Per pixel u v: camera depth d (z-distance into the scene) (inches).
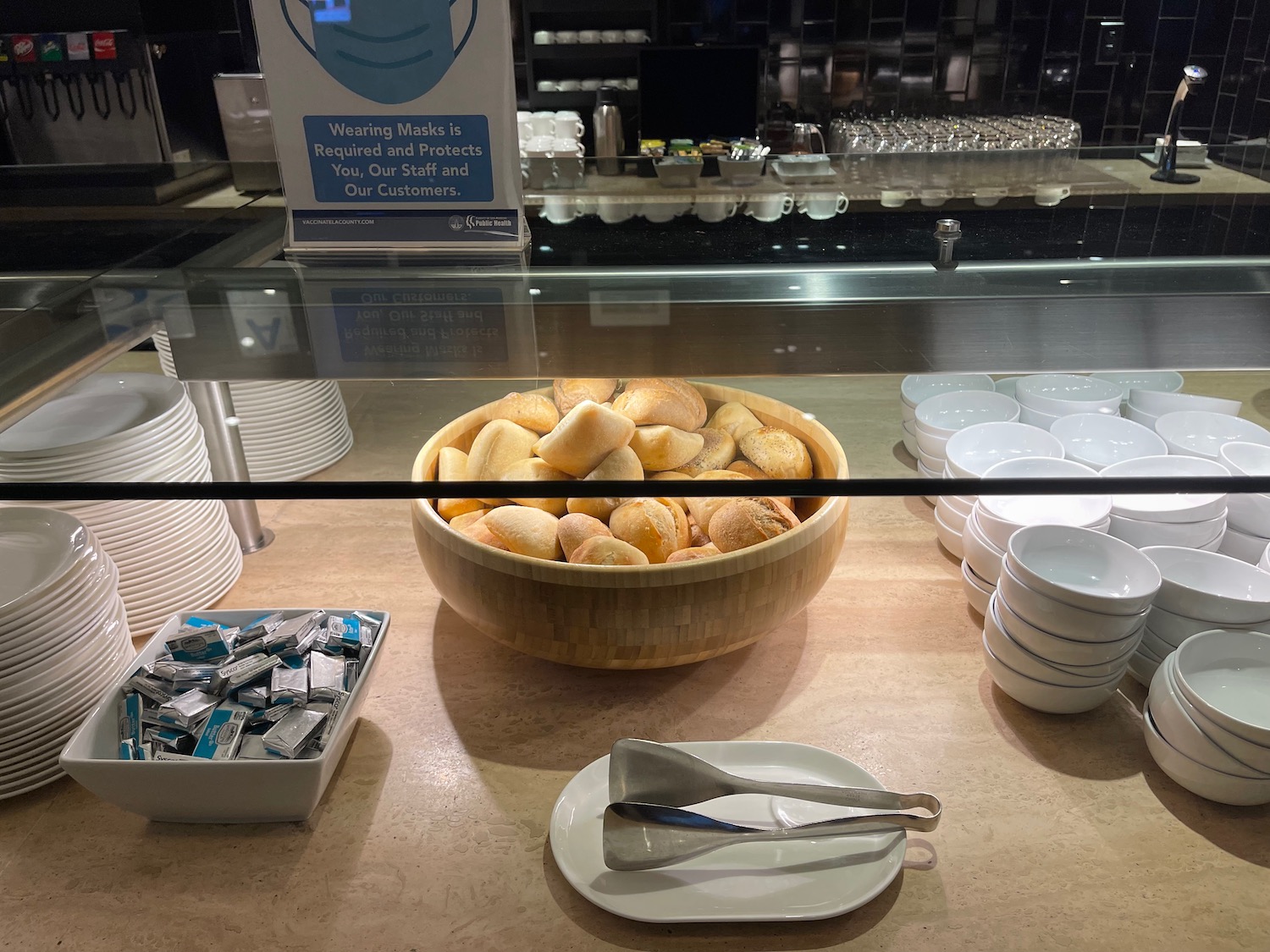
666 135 135.1
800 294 25.2
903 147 116.4
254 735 28.4
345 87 25.8
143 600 35.0
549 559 30.6
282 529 42.2
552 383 25.4
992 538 33.5
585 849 27.1
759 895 25.5
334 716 29.1
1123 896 25.8
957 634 36.2
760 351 24.1
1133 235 30.5
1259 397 29.2
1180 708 28.2
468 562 30.3
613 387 26.2
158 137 134.8
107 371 23.9
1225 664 29.8
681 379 23.9
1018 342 23.6
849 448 25.4
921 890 26.2
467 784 30.0
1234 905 25.5
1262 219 32.2
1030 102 141.7
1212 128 141.6
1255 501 33.6
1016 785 29.5
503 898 26.2
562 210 34.2
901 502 44.2
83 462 26.6
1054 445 31.1
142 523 34.2
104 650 31.3
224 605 37.0
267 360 24.5
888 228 31.7
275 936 25.2
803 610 37.5
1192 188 36.5
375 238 27.8
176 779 26.8
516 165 26.9
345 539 41.4
